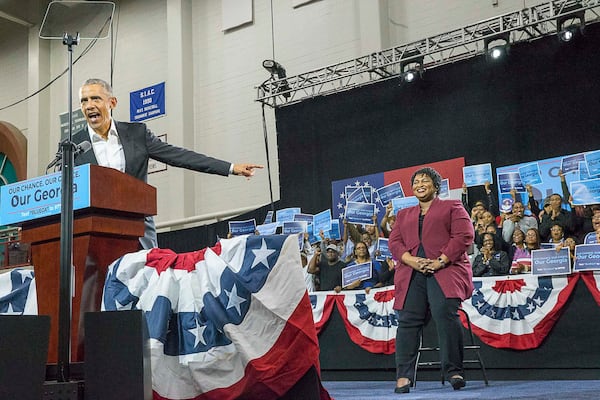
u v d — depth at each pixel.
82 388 2.15
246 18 9.02
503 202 5.87
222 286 2.50
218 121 9.22
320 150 7.09
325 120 7.08
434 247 4.20
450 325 4.13
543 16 6.21
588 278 5.20
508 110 6.02
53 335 2.55
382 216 6.55
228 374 2.48
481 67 6.19
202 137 9.35
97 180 2.48
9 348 1.91
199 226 8.37
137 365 2.06
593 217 5.36
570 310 5.26
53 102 11.21
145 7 10.23
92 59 10.74
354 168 6.84
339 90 6.99
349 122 6.92
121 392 2.07
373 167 6.72
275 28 8.77
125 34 10.39
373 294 6.16
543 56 5.89
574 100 5.71
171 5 9.68
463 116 6.25
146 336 2.13
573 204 5.48
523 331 5.39
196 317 2.56
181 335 2.56
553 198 5.60
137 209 2.62
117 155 3.18
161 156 3.29
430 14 7.54
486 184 6.00
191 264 2.61
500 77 6.09
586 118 5.64
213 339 2.51
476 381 5.39
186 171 9.32
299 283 2.53
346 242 6.70
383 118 6.71
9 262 10.15
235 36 9.18
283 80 7.35
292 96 7.72
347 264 6.65
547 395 3.47
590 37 5.69
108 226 2.57
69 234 2.29
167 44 9.81
